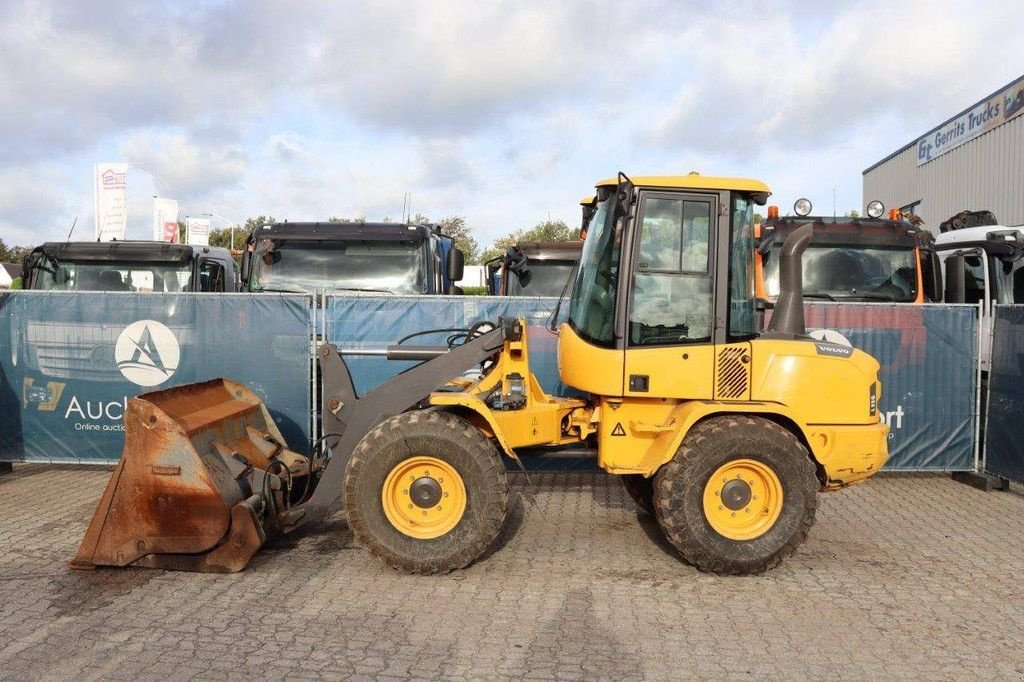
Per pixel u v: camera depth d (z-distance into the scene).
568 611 4.89
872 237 10.25
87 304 8.21
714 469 5.40
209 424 5.77
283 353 8.30
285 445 6.87
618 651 4.35
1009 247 10.54
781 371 5.64
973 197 23.75
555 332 6.75
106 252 11.54
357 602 4.99
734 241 5.72
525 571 5.59
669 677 4.05
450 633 4.55
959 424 8.52
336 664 4.15
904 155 29.53
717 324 5.64
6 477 8.27
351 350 8.35
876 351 8.47
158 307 8.23
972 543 6.37
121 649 4.29
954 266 10.45
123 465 5.32
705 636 4.56
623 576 5.52
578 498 7.62
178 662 4.15
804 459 5.43
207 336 8.27
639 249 5.67
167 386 8.28
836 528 6.77
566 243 12.95
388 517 5.40
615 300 5.70
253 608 4.88
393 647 4.36
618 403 5.82
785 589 5.30
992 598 5.18
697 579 5.47
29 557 5.73
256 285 10.08
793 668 4.17
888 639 4.54
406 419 5.42
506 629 4.62
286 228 10.27
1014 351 7.89
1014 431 7.88
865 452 5.69
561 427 6.19
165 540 5.34
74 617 4.71
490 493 5.39
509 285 12.56
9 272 23.41
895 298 10.12
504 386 6.02
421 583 5.33
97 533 5.36
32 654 4.22
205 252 12.90
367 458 5.37
